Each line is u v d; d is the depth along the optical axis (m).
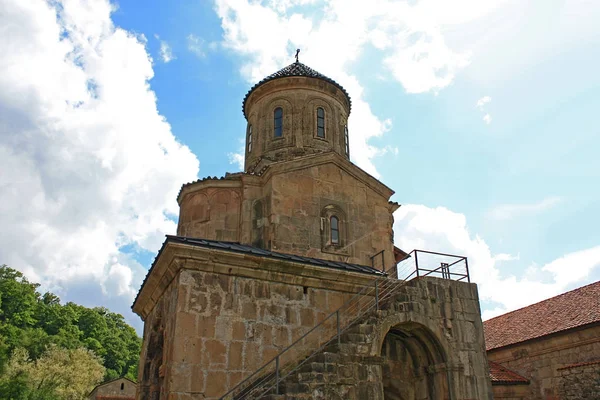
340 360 12.34
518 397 20.31
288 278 14.10
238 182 18.31
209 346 12.36
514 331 22.75
